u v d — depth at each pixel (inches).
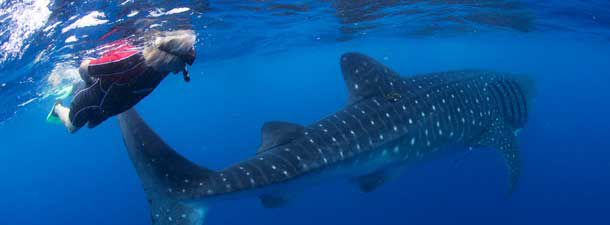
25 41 327.9
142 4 314.8
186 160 199.2
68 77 508.1
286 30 681.6
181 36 118.4
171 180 192.1
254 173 213.3
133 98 135.9
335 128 251.1
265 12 480.1
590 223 677.9
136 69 127.1
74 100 141.6
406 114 283.0
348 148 248.7
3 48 332.2
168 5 339.3
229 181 205.0
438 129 301.3
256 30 620.7
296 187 231.9
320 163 234.7
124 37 391.9
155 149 189.9
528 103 389.1
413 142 286.4
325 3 473.1
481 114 336.2
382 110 274.8
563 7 508.4
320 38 892.0
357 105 272.1
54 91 577.3
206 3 373.4
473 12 593.0
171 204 190.1
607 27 658.2
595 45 1089.4
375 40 1079.0
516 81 379.2
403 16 625.9
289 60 1537.9
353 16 586.2
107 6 297.4
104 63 126.6
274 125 238.7
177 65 121.7
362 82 280.4
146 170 184.2
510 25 748.6
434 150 309.7
